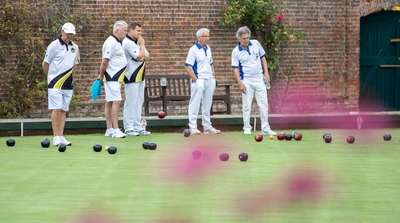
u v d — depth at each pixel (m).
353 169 15.11
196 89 23.02
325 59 33.97
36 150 18.23
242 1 32.41
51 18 30.73
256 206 11.14
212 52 32.44
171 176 13.91
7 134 23.34
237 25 32.78
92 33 31.25
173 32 31.92
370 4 34.38
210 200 11.58
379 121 26.23
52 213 10.59
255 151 18.08
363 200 11.73
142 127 22.81
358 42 34.34
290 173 14.42
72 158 16.55
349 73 34.31
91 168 14.96
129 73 21.98
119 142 20.23
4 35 30.52
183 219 10.19
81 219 10.20
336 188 12.80
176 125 24.55
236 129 25.25
